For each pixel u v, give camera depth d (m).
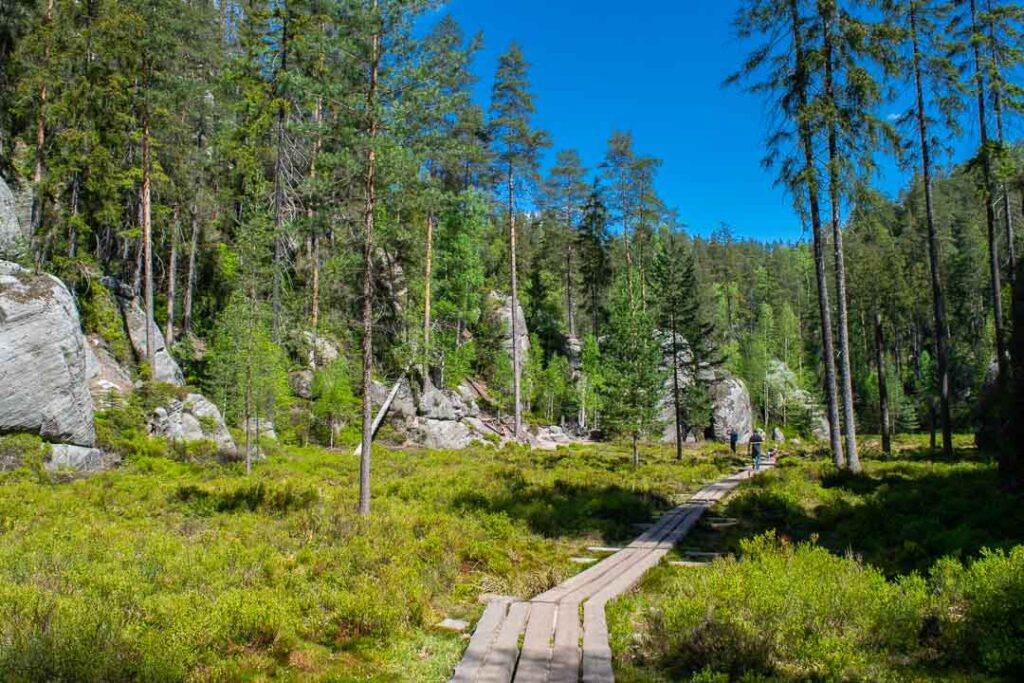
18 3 34.00
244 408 30.95
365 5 14.42
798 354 81.12
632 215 54.41
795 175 19.06
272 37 36.44
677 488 21.14
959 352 64.88
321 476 23.56
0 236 28.34
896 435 52.16
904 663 5.94
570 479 21.00
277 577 9.23
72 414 23.16
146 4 33.28
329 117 16.08
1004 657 5.52
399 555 10.53
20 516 13.23
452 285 43.62
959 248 72.38
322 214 15.34
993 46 21.97
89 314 31.42
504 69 38.97
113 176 32.53
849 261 60.28
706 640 6.27
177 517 14.36
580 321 76.25
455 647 7.03
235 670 6.13
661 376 28.22
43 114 31.73
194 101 41.72
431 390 39.28
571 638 6.88
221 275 44.88
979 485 13.95
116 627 6.15
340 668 6.43
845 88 18.27
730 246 107.00
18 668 5.25
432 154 15.69
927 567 8.75
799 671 5.93
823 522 13.26
